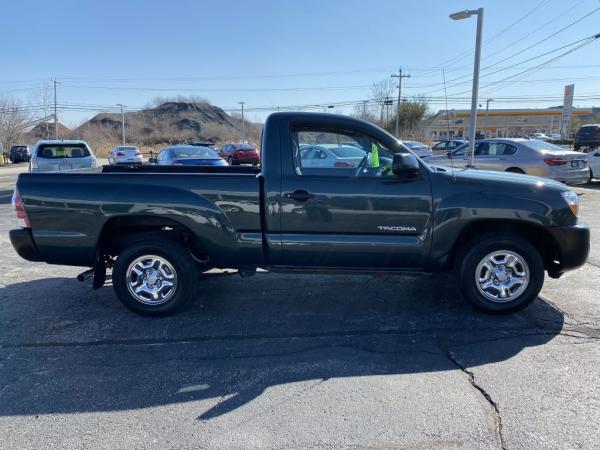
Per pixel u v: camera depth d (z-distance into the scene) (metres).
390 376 3.26
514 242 4.12
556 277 4.43
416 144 22.06
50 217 4.25
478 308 4.27
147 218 4.30
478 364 3.41
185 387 3.15
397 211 4.09
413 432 2.64
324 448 2.52
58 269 6.09
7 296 5.01
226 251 4.28
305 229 4.17
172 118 110.25
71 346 3.80
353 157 4.18
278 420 2.77
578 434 2.60
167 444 2.56
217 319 4.34
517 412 2.81
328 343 3.80
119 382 3.23
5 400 3.02
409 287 5.16
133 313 4.50
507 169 11.77
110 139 84.00
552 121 68.44
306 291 5.07
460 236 4.19
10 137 60.69
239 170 5.57
